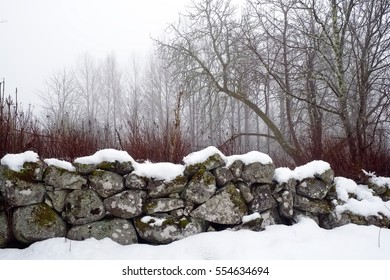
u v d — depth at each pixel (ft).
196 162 10.30
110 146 14.62
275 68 27.04
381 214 11.36
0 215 9.25
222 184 10.48
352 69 20.95
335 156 15.15
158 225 9.62
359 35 18.66
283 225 10.55
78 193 9.61
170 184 9.98
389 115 17.22
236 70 27.27
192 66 29.40
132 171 10.01
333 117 23.56
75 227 9.50
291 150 21.39
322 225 11.57
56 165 9.59
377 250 9.17
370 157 15.03
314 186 11.40
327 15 19.69
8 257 8.53
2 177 9.20
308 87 22.31
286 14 22.93
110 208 9.73
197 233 9.94
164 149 13.24
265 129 60.29
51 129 14.03
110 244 9.28
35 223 9.14
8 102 11.75
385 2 16.62
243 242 9.27
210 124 27.55
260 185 10.94
